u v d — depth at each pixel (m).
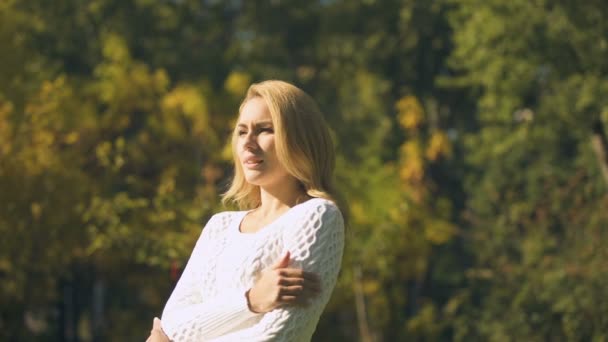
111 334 26.44
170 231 16.41
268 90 3.22
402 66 31.52
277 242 3.18
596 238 18.42
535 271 19.00
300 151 3.19
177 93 21.78
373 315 21.94
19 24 19.27
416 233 19.69
